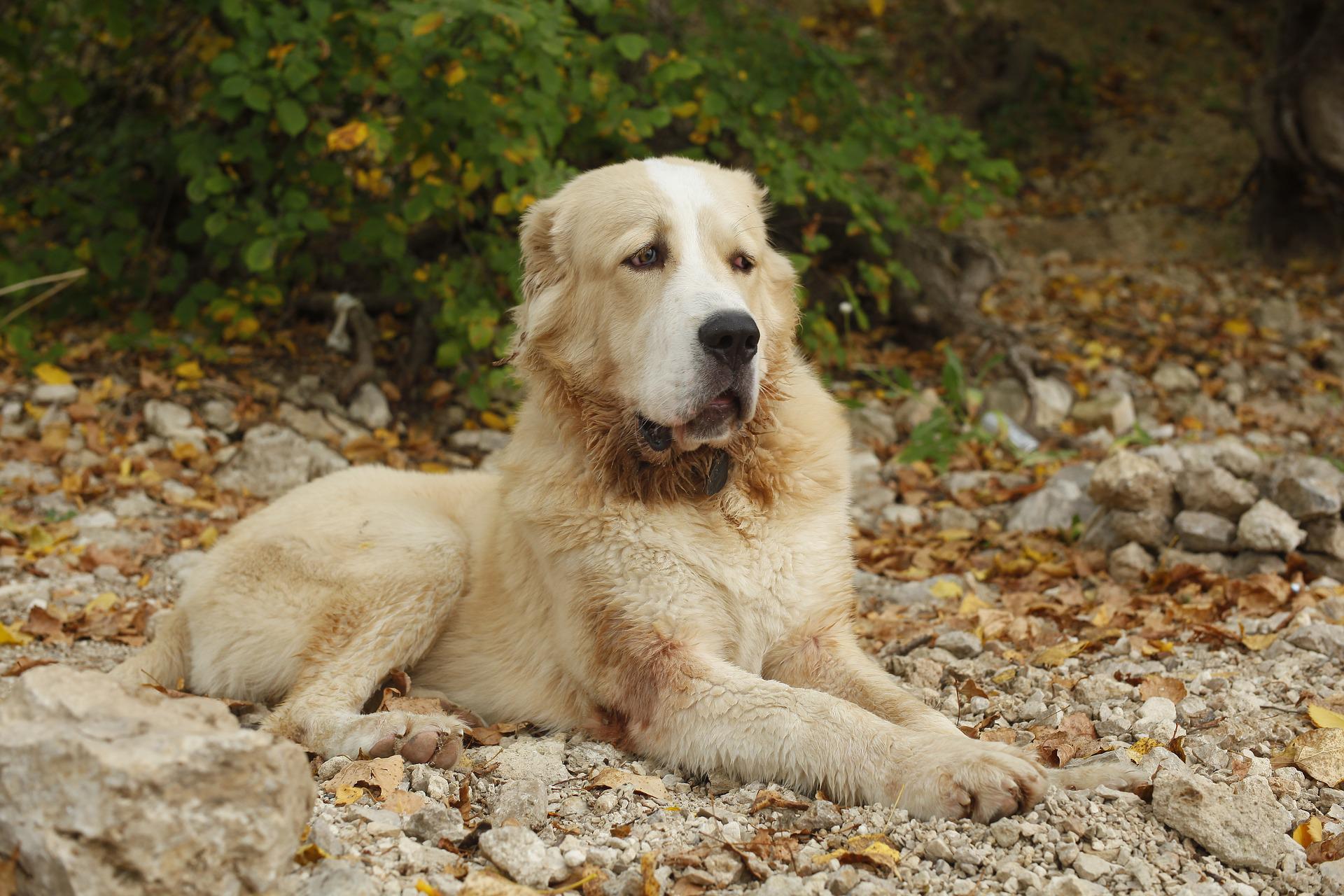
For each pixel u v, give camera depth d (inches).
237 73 265.1
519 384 165.5
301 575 156.9
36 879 87.4
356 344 313.3
